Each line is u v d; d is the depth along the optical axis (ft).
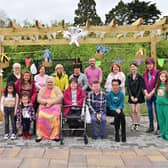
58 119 20.38
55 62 32.58
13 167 14.61
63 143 19.35
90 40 27.73
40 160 15.70
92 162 15.33
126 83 25.07
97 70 24.56
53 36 27.30
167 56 48.65
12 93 21.04
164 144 18.99
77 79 23.40
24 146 18.69
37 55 44.04
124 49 43.55
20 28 27.02
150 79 22.41
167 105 20.06
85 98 20.89
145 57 26.76
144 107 32.40
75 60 28.55
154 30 26.53
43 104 20.92
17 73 22.68
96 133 20.59
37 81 23.41
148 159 15.76
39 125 20.33
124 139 19.77
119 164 14.99
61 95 21.13
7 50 43.09
